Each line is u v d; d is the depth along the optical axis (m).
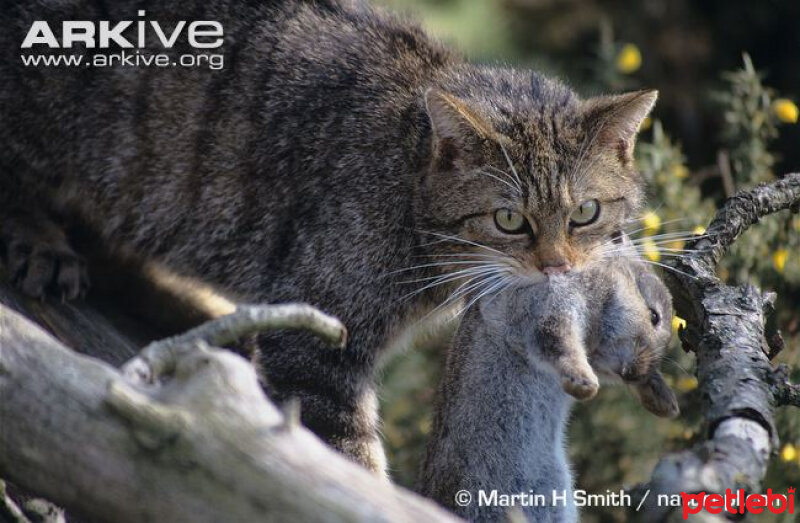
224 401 5.17
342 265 8.27
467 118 8.05
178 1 8.74
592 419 10.77
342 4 9.09
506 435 7.51
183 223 8.73
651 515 5.55
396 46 8.88
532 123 8.33
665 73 17.78
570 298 7.43
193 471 5.12
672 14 18.19
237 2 8.80
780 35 18.17
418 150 8.35
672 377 10.05
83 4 8.70
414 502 5.17
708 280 7.55
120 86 8.67
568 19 17.91
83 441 5.28
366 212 8.29
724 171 10.88
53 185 8.85
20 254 8.47
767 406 6.26
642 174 10.43
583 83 15.53
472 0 16.12
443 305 8.59
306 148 8.43
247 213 8.54
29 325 5.58
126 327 8.85
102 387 5.36
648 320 7.63
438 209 8.24
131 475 5.20
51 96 8.68
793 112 11.09
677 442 10.44
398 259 8.36
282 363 8.29
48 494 5.40
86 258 9.05
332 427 8.36
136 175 8.75
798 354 10.07
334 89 8.55
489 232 8.20
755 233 10.06
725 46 18.11
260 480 5.08
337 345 5.83
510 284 7.93
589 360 7.65
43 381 5.39
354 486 5.10
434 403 7.97
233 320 5.57
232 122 8.58
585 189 8.25
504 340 7.52
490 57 12.85
